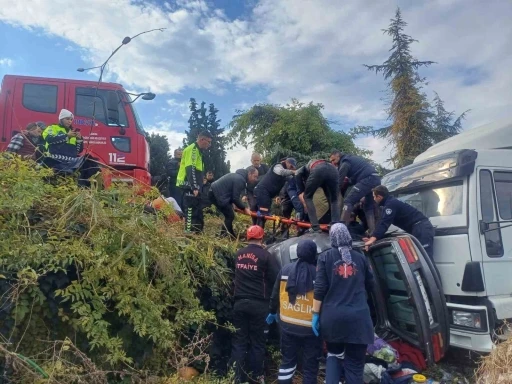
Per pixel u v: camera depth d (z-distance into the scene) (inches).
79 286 160.4
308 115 531.5
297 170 253.4
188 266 202.4
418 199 245.3
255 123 551.5
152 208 218.1
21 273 149.4
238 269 205.3
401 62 788.0
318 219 251.3
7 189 179.5
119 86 350.9
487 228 212.4
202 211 274.1
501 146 239.5
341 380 185.3
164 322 173.2
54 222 178.1
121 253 173.5
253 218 267.6
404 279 196.9
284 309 185.9
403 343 211.9
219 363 206.2
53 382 144.3
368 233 247.1
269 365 221.8
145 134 361.1
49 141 228.4
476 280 206.5
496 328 203.5
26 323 157.8
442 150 271.6
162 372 177.2
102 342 154.7
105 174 219.0
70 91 341.1
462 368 217.9
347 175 247.6
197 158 269.6
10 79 335.9
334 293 172.4
